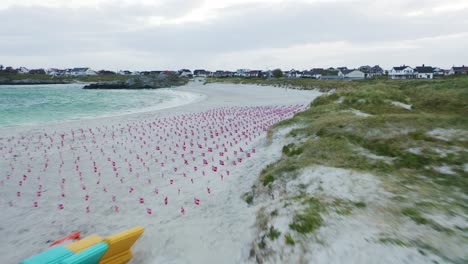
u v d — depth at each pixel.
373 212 7.80
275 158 15.01
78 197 12.88
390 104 25.81
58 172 16.16
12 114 39.62
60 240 9.33
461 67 109.81
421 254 5.93
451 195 8.47
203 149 20.31
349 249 6.46
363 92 30.14
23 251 9.05
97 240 8.06
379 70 130.00
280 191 10.66
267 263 7.18
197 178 14.47
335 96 31.14
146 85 119.25
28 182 14.73
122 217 10.91
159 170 16.17
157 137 24.50
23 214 11.44
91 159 18.45
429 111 22.72
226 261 7.97
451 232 6.59
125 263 8.17
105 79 169.62
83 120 32.62
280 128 19.75
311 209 8.31
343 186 9.57
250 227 9.19
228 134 25.16
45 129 27.44
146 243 9.02
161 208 11.45
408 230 6.83
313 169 11.19
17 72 163.25
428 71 102.75
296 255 6.86
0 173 16.00
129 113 40.22
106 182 14.56
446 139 12.47
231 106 45.22
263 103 49.06
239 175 14.07
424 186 9.15
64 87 121.25
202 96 70.81
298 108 40.47
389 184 9.34
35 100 61.94
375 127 14.93
